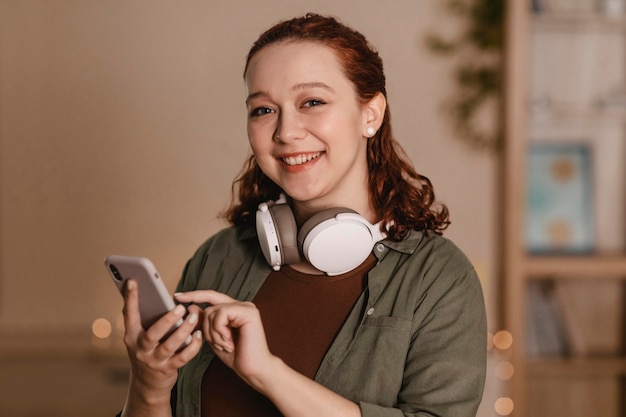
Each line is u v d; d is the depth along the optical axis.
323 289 1.27
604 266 3.01
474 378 1.17
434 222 1.34
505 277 3.04
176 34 3.24
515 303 3.03
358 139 1.26
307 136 1.21
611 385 3.20
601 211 3.18
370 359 1.20
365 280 1.27
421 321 1.21
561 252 3.16
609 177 3.17
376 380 1.19
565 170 3.16
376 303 1.23
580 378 3.20
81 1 3.22
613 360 3.12
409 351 1.21
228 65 3.26
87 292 3.30
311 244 1.23
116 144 3.26
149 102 3.25
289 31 1.22
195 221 3.29
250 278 1.35
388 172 1.33
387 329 1.20
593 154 3.16
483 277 3.29
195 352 1.12
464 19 3.24
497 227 3.23
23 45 3.23
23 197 3.28
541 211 3.16
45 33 3.23
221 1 3.23
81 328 3.29
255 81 1.22
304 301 1.28
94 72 3.24
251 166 1.50
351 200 1.31
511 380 3.04
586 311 3.23
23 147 3.27
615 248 3.18
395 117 3.29
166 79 3.25
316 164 1.22
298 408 1.08
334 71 1.21
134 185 3.27
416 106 3.29
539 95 3.13
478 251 3.31
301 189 1.23
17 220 3.29
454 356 1.17
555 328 3.20
